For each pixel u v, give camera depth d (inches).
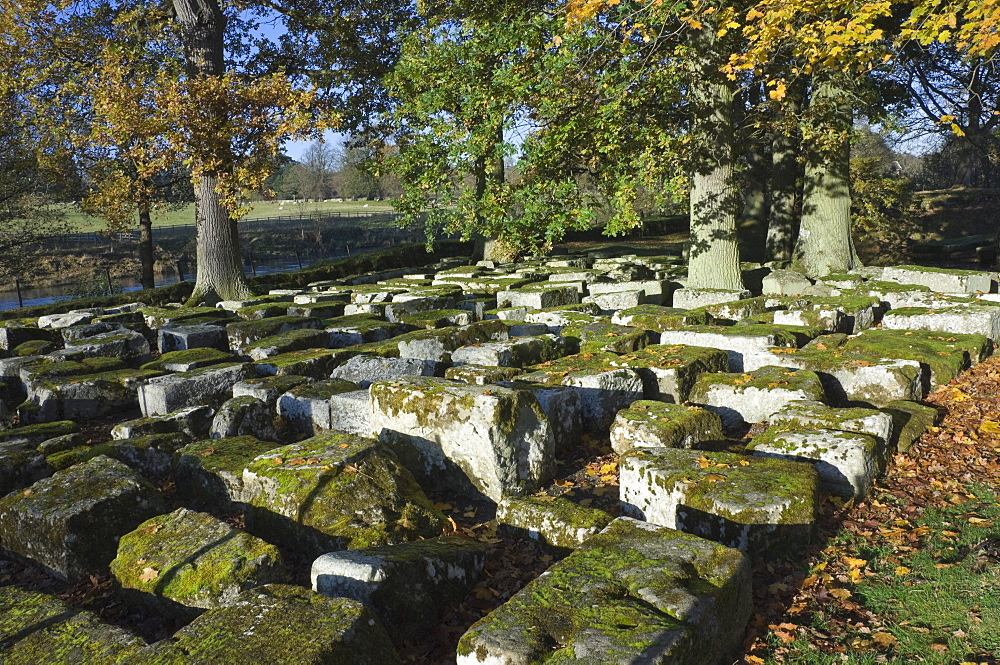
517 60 532.1
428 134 568.1
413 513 199.5
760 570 175.2
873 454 215.8
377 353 350.6
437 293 563.8
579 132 516.1
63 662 132.3
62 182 863.1
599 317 426.3
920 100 767.1
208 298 732.0
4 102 760.3
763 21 451.2
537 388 268.7
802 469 197.6
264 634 130.0
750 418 273.9
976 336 347.9
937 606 155.3
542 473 238.4
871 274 625.0
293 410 287.9
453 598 172.7
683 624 127.0
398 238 2037.4
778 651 144.6
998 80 724.7
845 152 692.1
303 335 411.8
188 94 656.4
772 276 633.6
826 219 698.8
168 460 262.7
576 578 144.6
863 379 288.4
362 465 208.1
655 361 301.3
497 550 197.3
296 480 201.0
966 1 418.9
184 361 373.7
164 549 177.6
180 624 166.4
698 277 611.8
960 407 280.5
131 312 579.2
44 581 195.3
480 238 1103.6
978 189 1652.3
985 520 192.1
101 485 209.3
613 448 252.7
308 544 193.8
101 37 760.3
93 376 353.7
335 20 831.1
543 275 703.1
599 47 506.3
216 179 723.4
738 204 613.0
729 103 585.6
